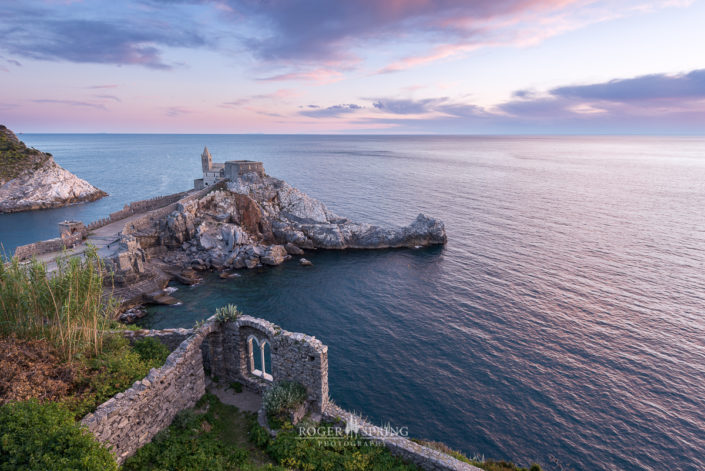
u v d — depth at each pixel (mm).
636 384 37125
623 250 76375
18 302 20875
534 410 33812
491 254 75562
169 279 62719
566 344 43844
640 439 30859
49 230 96125
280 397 21438
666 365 39938
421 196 133875
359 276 66812
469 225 96375
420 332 47031
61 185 128625
